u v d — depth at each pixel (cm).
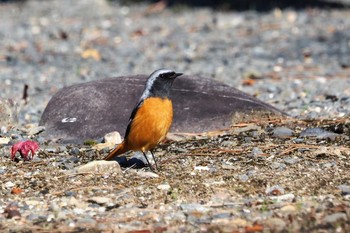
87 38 2942
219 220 916
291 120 1427
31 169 1151
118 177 1094
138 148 1109
